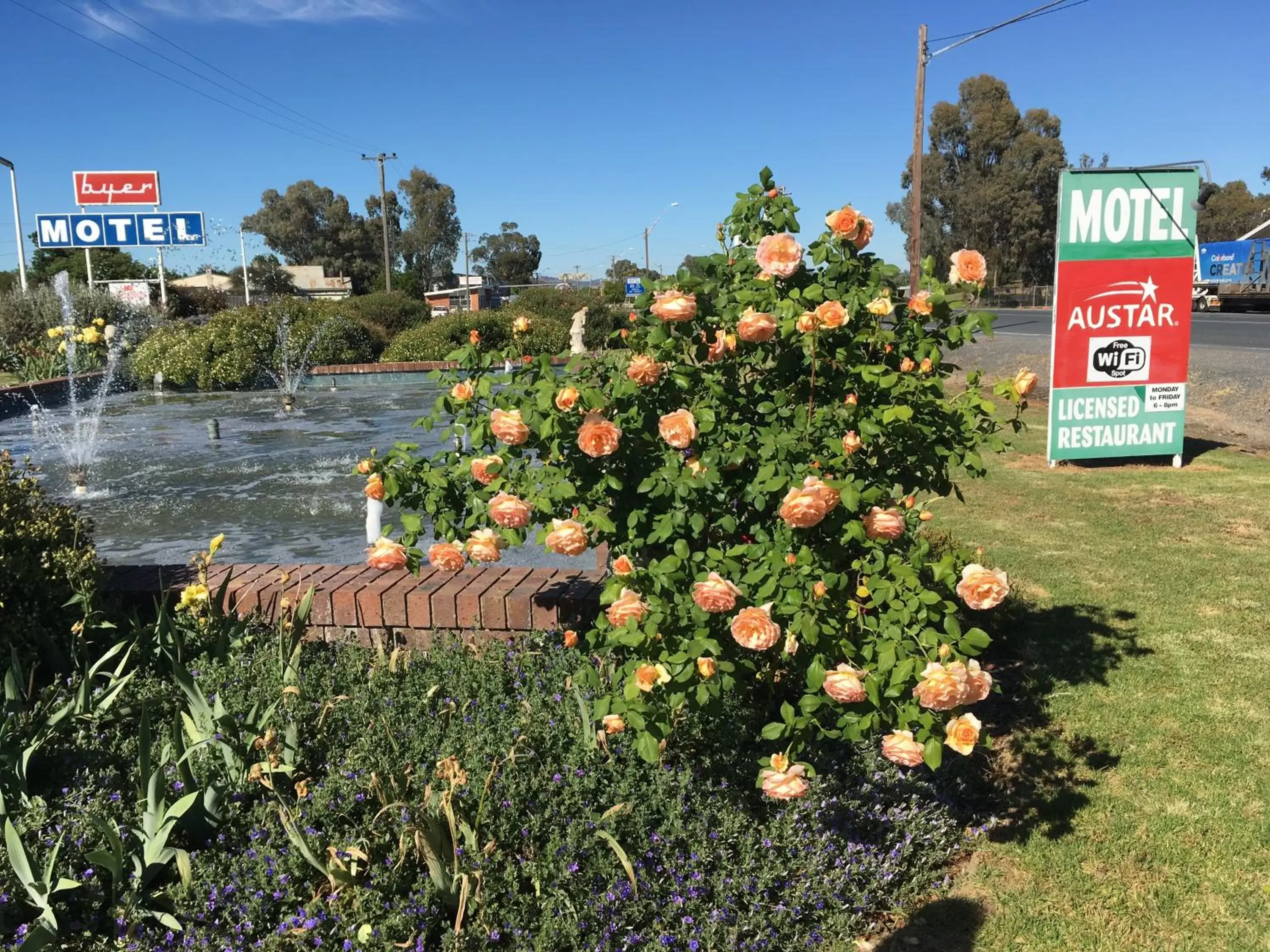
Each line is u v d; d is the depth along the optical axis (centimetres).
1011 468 888
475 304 6019
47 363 1952
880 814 300
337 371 2048
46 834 248
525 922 237
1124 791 331
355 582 418
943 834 301
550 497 264
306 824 253
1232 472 845
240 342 2020
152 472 923
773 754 290
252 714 290
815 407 293
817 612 244
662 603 243
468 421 299
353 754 283
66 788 271
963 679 222
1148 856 295
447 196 9781
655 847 266
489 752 286
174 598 405
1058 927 266
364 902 229
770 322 260
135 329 2547
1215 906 272
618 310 3281
